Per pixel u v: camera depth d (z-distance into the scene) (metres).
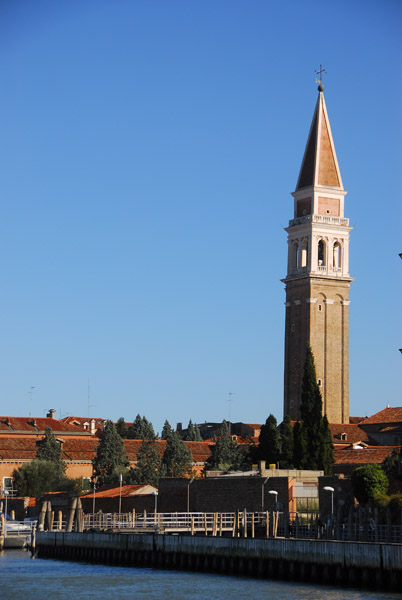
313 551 89.94
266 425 178.12
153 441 194.50
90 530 130.75
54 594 90.56
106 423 196.50
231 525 131.88
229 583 93.38
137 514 140.75
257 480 134.50
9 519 162.12
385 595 81.94
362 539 109.25
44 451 194.50
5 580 100.44
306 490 132.25
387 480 121.94
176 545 106.12
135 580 98.38
